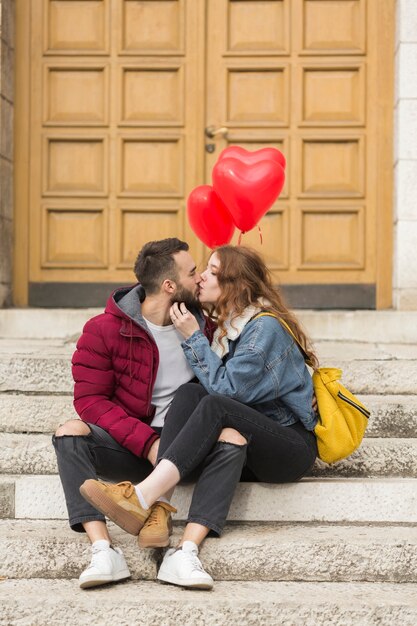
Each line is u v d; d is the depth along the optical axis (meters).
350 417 3.16
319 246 5.65
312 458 3.12
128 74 5.70
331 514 3.21
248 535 3.00
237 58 5.67
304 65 5.64
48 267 5.70
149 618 2.70
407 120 5.34
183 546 2.85
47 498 3.25
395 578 2.95
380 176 5.59
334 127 5.64
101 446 3.05
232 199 3.86
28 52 5.68
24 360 3.86
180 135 5.68
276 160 3.89
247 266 3.19
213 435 2.92
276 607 2.71
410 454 3.41
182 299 3.18
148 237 5.71
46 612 2.70
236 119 5.68
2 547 2.96
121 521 2.81
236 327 3.13
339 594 2.81
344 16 5.62
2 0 5.41
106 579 2.78
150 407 3.18
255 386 3.04
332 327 5.07
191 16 5.66
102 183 5.70
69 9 5.67
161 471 2.86
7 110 5.55
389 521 3.21
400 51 5.34
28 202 5.69
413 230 5.35
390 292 5.59
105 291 5.70
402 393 3.95
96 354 3.12
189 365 3.24
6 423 3.64
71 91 5.70
